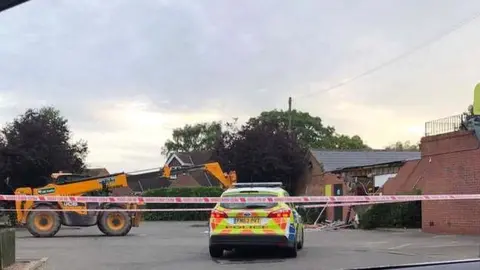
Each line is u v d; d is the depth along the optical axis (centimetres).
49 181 3206
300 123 6594
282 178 3972
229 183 2525
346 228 2603
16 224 2930
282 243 1259
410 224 2502
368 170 3089
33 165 3148
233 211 1280
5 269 1091
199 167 2539
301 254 1388
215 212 1295
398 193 2609
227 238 1269
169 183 5597
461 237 1862
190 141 8138
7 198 1792
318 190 3638
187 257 1369
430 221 2141
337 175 3350
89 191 2412
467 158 1966
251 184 1588
